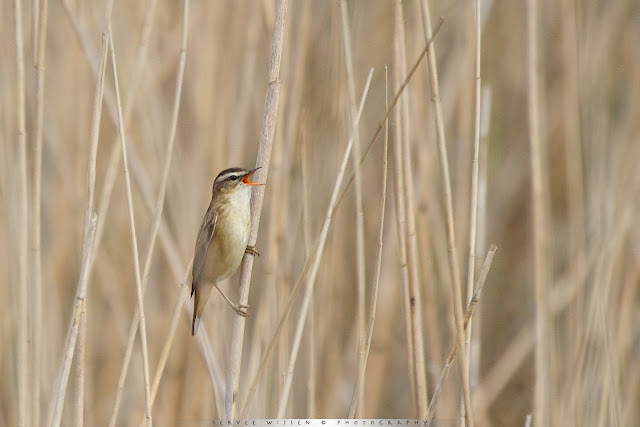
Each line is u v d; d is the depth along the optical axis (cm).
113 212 1059
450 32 1097
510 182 1259
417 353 706
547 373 934
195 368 941
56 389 809
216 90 1012
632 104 1121
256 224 702
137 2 1041
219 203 779
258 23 973
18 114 764
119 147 796
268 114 686
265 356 691
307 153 895
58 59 1049
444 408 880
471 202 693
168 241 855
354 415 707
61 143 990
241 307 700
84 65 1045
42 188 1025
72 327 655
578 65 1062
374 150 1095
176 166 967
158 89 1018
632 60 1198
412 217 718
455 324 656
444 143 672
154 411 955
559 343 1047
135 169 841
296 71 881
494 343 1203
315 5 967
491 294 1227
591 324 887
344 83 899
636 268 983
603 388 862
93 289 1069
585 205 1094
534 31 846
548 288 1009
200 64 1016
